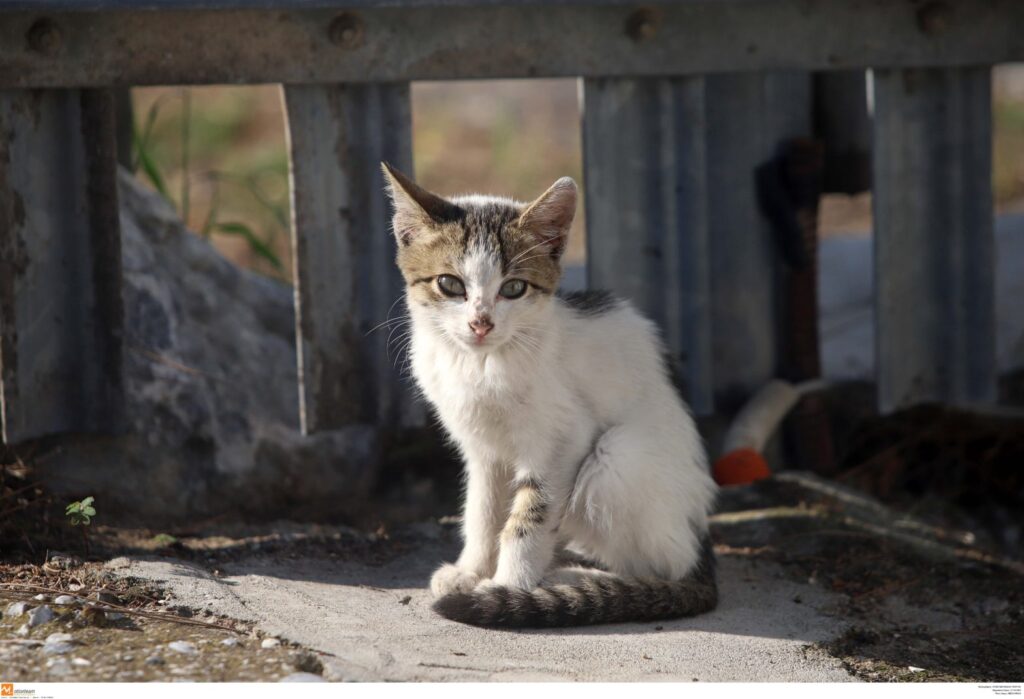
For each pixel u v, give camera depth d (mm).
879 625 4547
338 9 5230
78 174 5188
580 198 12734
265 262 10016
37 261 5168
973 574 5254
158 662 3512
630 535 4562
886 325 6254
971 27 5891
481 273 4332
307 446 6176
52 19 4961
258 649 3689
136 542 4977
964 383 6406
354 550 5148
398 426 5816
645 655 3969
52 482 5270
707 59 5703
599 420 4645
